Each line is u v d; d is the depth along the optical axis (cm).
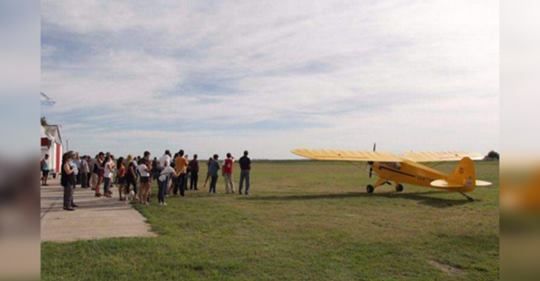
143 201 1242
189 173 1892
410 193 1689
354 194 1641
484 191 1747
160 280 489
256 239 722
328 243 697
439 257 611
